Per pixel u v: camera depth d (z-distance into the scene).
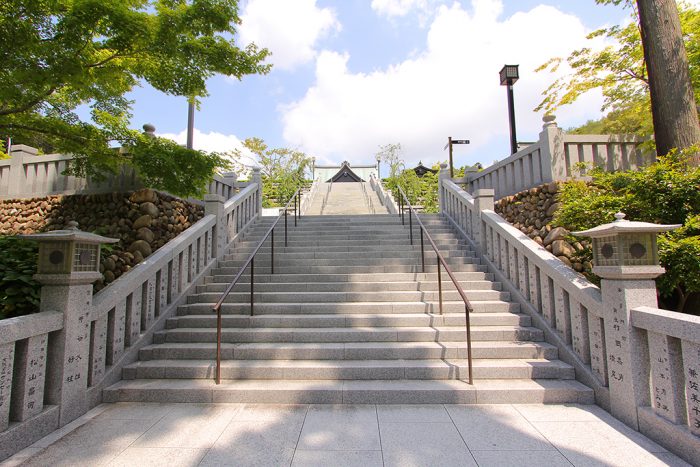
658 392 2.79
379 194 19.02
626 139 5.89
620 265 3.03
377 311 5.17
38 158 7.04
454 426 3.04
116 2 3.68
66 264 3.16
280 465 2.50
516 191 6.92
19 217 6.84
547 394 3.50
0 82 3.64
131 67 4.53
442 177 9.64
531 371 3.82
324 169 39.47
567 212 4.51
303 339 4.53
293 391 3.57
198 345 4.42
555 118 5.95
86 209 6.42
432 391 3.52
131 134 4.88
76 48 3.77
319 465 2.50
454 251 6.95
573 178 5.43
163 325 4.91
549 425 3.04
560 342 4.12
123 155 5.17
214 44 4.49
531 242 5.11
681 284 4.25
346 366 3.89
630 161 5.95
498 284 5.71
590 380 3.55
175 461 2.56
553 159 5.76
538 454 2.61
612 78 7.22
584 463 2.49
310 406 3.47
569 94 7.55
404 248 7.28
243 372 3.90
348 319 4.82
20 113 4.44
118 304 4.02
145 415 3.31
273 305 5.21
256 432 2.97
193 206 7.46
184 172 4.99
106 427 3.07
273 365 3.96
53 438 2.88
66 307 3.16
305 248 7.43
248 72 4.72
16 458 2.60
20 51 3.51
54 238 3.11
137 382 3.83
